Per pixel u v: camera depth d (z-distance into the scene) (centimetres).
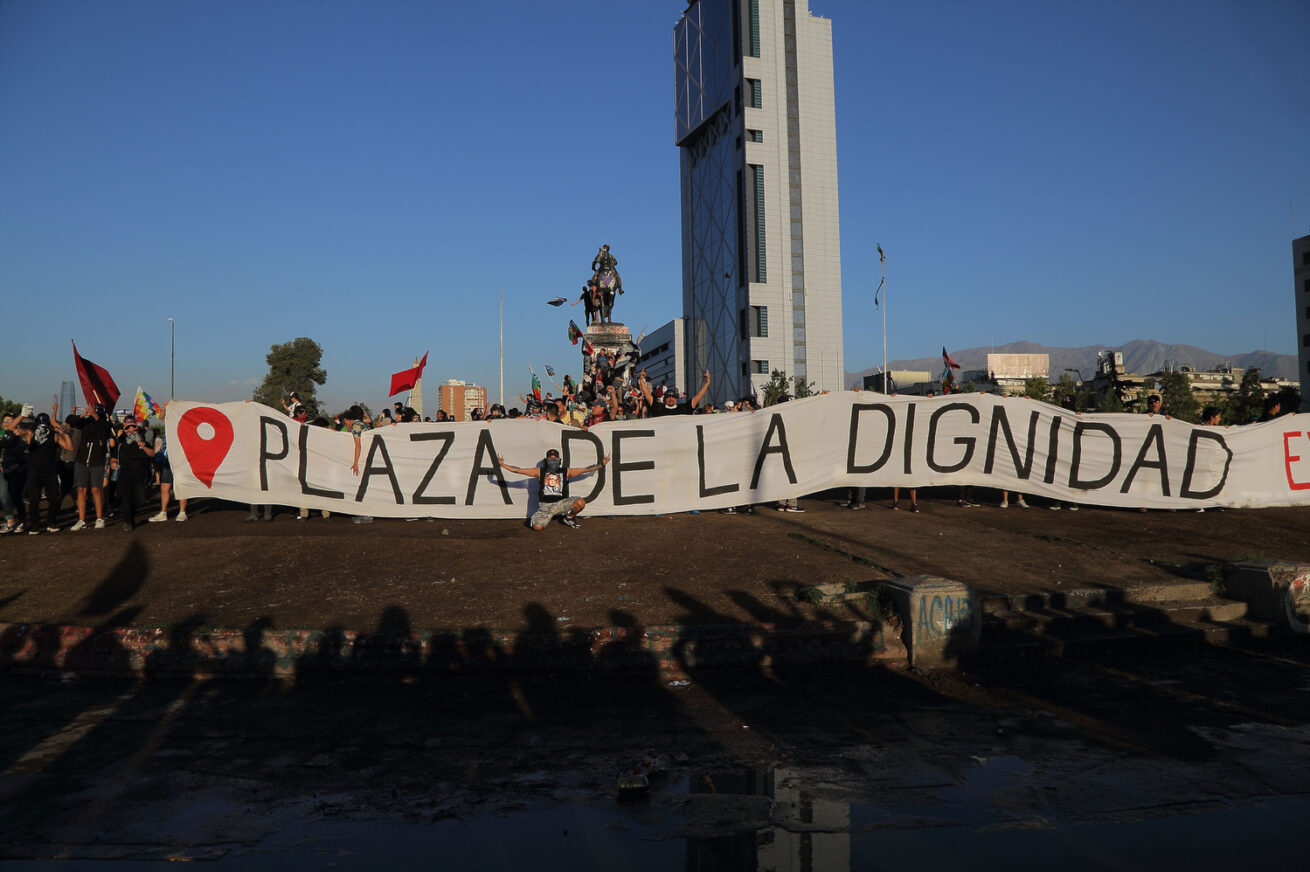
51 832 424
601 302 2744
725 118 15775
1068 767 500
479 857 394
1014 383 14175
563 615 776
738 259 15150
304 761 522
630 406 1672
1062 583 883
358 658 712
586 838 413
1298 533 1198
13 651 750
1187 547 1081
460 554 1035
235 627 752
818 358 14925
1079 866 377
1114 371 12062
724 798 460
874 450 1353
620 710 619
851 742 547
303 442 1325
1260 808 441
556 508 1219
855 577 894
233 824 434
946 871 372
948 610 722
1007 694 648
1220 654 762
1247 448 1405
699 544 1084
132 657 727
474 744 551
